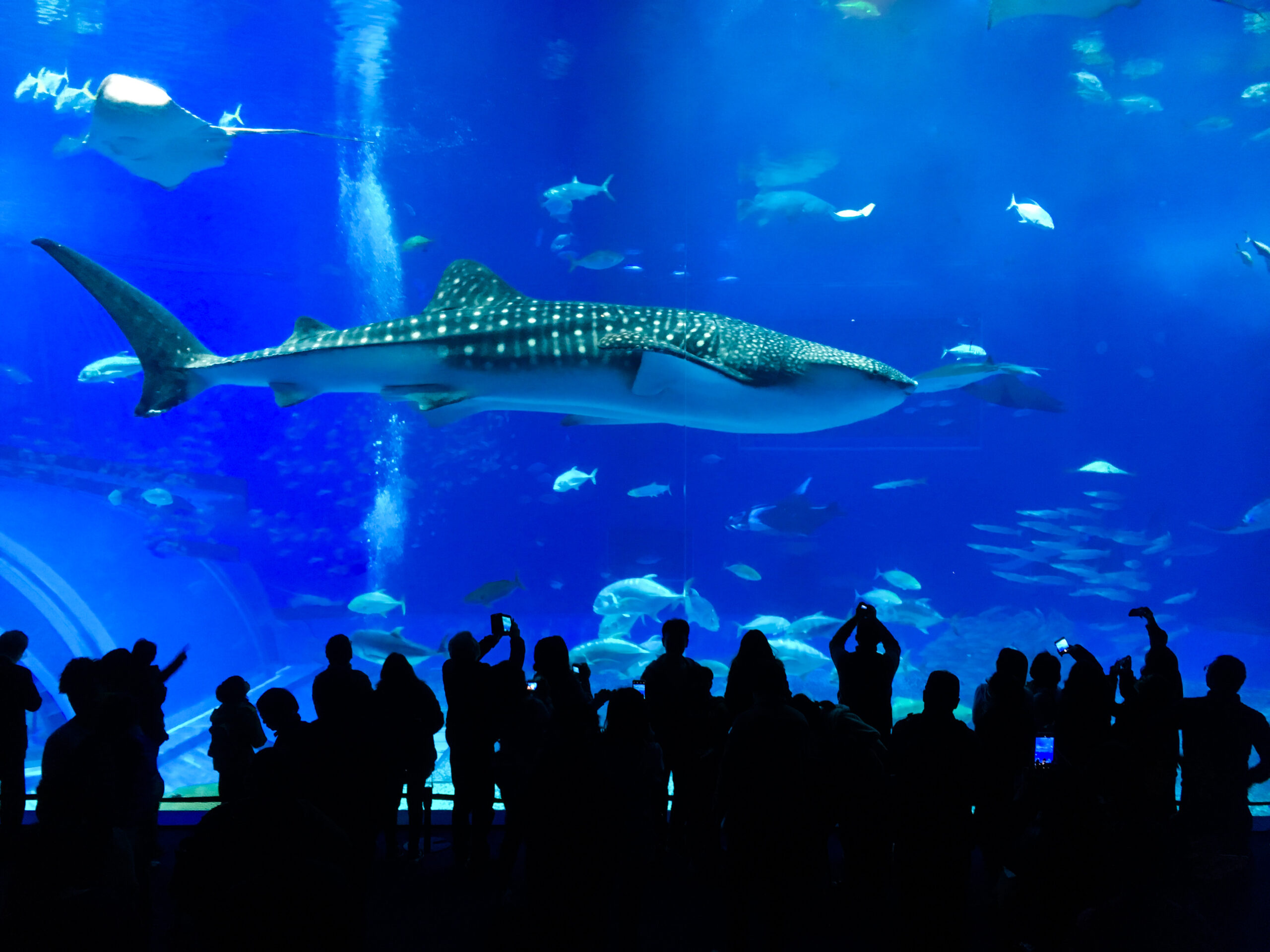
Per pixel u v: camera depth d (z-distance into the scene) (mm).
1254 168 20953
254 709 4594
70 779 2768
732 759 3574
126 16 16625
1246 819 4516
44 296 26156
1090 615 21750
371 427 25594
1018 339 23547
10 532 12633
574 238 25984
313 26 16781
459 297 6359
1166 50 16969
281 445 25562
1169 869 3326
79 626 12109
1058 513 18688
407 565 25312
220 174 25047
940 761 3598
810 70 18094
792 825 3516
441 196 26109
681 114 20797
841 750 4004
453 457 25203
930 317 23859
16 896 2449
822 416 6285
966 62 17469
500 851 4613
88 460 13859
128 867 2920
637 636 19031
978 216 22656
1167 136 20234
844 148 21234
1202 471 22812
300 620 20203
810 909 4281
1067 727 4027
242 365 6293
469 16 16188
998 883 4062
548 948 3314
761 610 23031
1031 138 20547
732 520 18812
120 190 25453
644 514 24172
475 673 4777
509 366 6109
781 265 24547
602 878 3352
